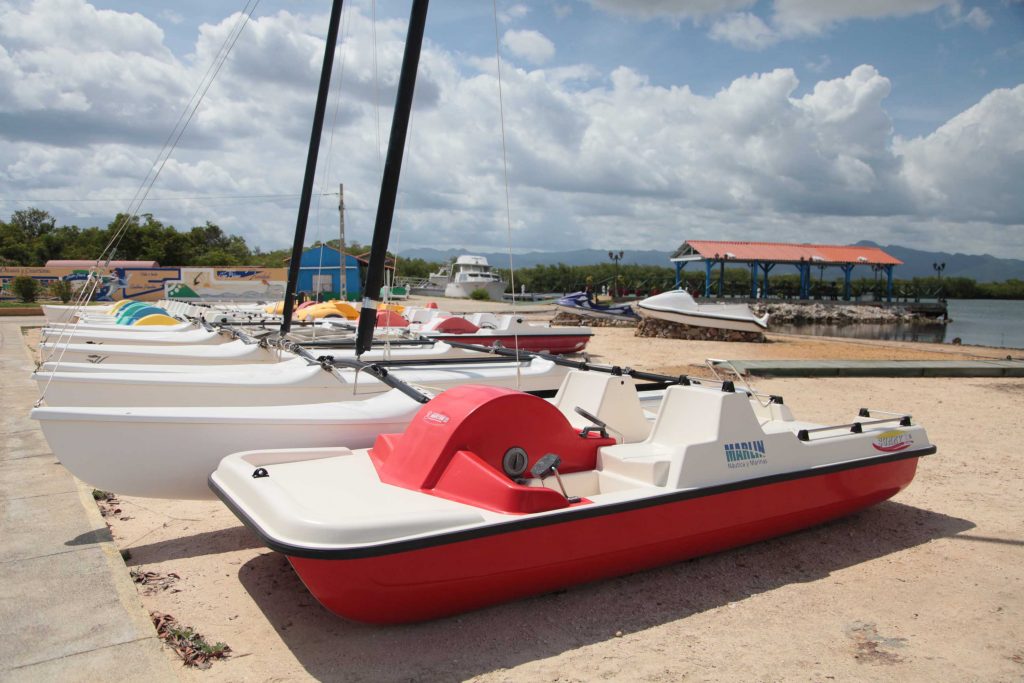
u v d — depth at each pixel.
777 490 4.70
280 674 3.28
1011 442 8.12
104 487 4.98
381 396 6.23
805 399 10.77
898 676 3.33
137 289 36.88
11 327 22.05
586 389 5.59
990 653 3.56
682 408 4.85
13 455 6.75
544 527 3.72
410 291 63.19
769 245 45.53
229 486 4.18
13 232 58.06
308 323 14.12
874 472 5.27
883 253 49.28
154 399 6.73
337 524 3.28
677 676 3.29
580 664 3.39
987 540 5.13
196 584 4.29
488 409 4.13
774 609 4.04
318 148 9.70
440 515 3.50
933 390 11.70
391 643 3.58
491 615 3.89
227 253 69.81
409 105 6.29
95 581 4.02
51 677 3.06
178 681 3.06
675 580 4.41
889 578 4.48
